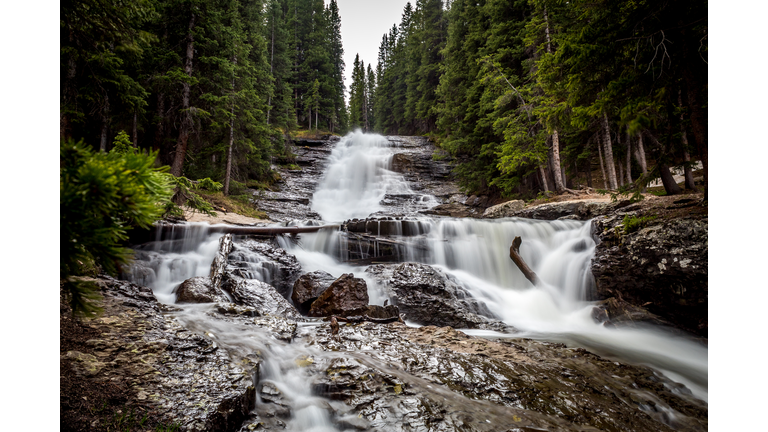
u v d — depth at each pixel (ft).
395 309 24.27
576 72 25.30
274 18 126.93
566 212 43.52
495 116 63.52
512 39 64.49
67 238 4.26
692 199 27.02
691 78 24.04
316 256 36.86
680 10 21.13
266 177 81.87
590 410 12.28
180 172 46.96
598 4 24.11
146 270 25.45
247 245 32.53
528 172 60.34
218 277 24.68
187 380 10.76
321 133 141.79
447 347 17.76
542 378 14.51
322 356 14.97
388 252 38.22
